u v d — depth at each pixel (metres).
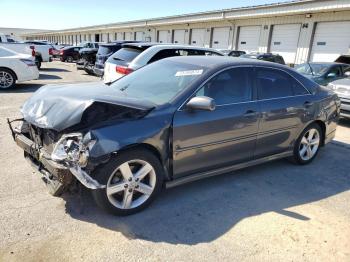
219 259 2.80
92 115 3.08
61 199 3.58
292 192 4.15
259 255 2.89
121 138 3.08
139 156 3.27
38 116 3.30
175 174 3.60
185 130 3.50
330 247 3.05
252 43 23.19
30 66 11.30
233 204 3.75
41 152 3.28
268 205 3.78
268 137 4.39
